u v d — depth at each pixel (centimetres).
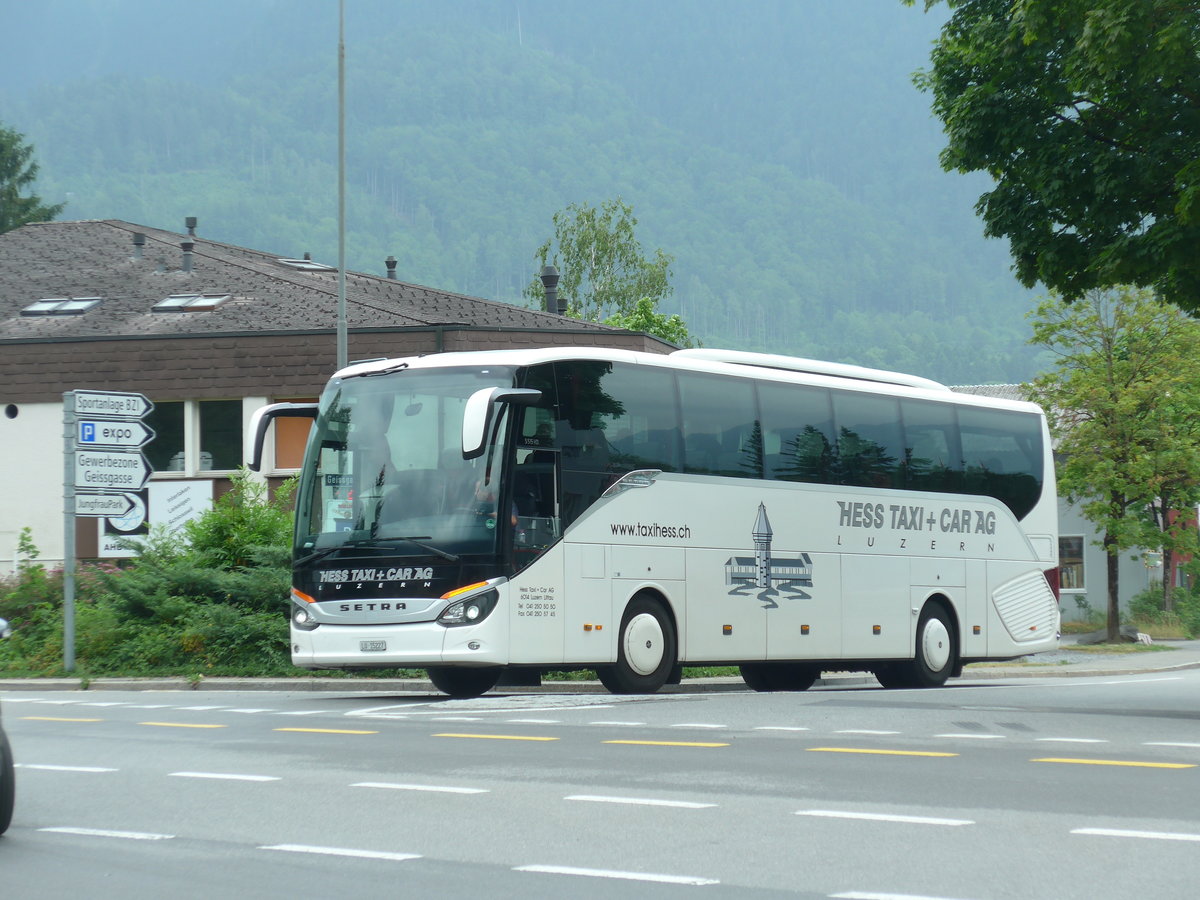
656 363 2600
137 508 3231
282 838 1086
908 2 2659
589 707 2189
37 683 3044
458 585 2288
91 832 1120
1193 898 852
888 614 2975
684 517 2592
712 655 2620
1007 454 3306
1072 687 3031
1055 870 938
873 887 892
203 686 3006
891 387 3089
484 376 2383
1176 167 2362
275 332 4319
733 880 920
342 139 3747
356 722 1978
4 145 10769
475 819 1156
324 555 2377
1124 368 5934
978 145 2523
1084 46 2192
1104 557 7106
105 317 4678
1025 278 2572
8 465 4428
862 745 1642
